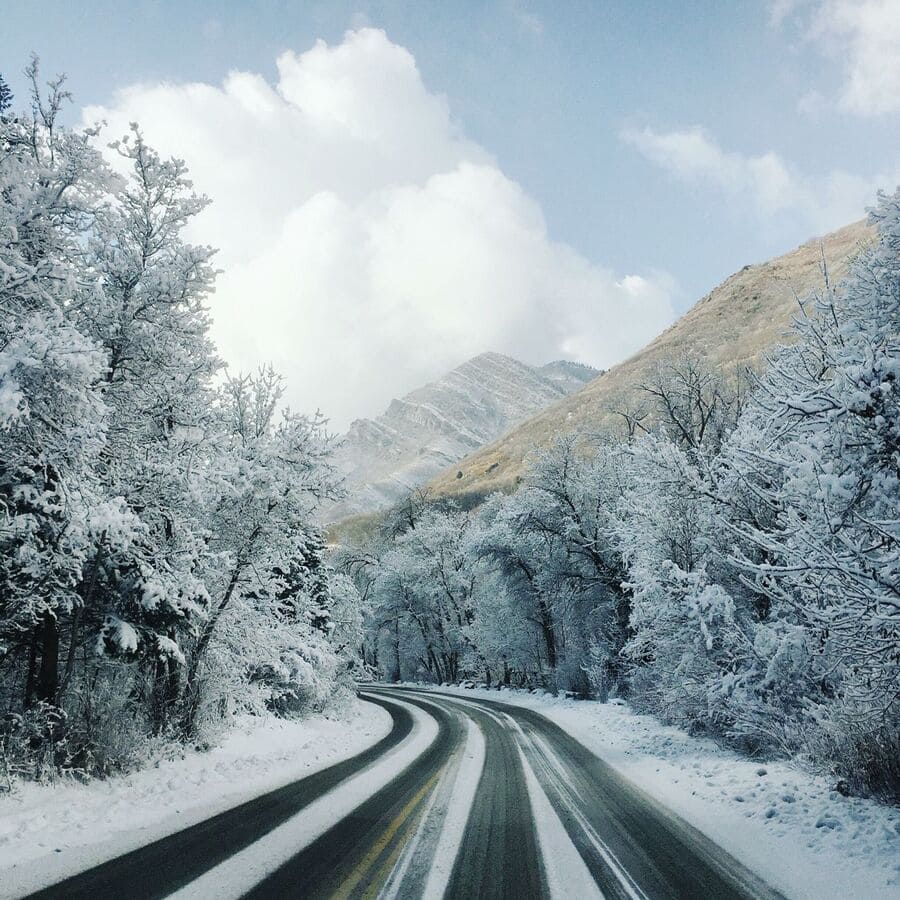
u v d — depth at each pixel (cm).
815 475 603
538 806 768
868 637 604
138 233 1080
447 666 4956
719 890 474
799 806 695
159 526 1138
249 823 677
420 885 479
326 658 2078
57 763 841
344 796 834
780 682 1030
